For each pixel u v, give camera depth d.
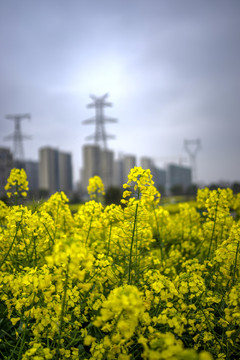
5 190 4.41
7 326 2.87
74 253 1.70
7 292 2.91
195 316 2.71
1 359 2.40
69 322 2.54
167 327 2.39
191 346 2.64
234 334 2.56
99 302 2.62
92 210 3.56
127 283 3.02
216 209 4.04
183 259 4.79
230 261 3.02
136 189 3.04
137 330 2.29
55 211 4.41
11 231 3.39
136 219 3.07
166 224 6.07
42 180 108.81
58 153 114.50
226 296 2.74
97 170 69.38
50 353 2.22
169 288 2.46
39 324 2.34
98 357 2.06
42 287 2.16
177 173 164.50
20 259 3.72
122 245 3.63
